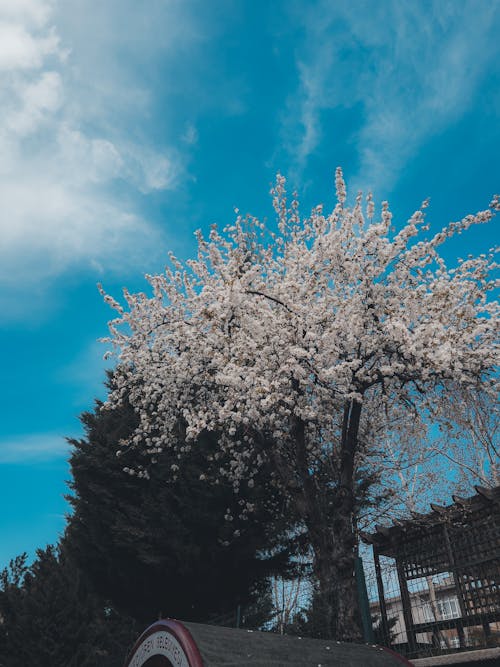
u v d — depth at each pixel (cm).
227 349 1267
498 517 1015
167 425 1488
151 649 530
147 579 1559
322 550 1160
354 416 1291
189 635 498
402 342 1162
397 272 1304
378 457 1562
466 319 1195
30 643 1395
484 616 982
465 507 1049
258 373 1234
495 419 1803
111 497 1612
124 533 1518
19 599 1526
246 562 1562
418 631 1069
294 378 1235
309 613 909
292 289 1274
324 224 1424
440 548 1098
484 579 1009
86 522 1633
